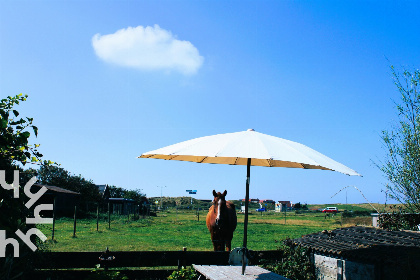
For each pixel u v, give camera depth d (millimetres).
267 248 19953
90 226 33875
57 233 23672
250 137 4664
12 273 4410
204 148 4312
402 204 11297
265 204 157500
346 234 9156
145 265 7914
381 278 6309
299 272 8508
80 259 7477
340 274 7496
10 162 4523
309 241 9094
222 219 9773
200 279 6676
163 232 29703
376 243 7500
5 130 4480
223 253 8336
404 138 10930
